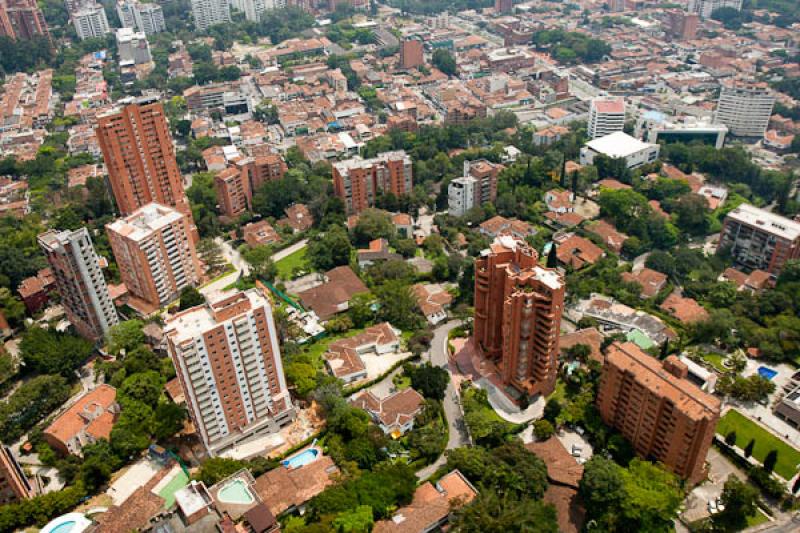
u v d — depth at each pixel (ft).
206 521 586.86
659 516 646.74
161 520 610.65
